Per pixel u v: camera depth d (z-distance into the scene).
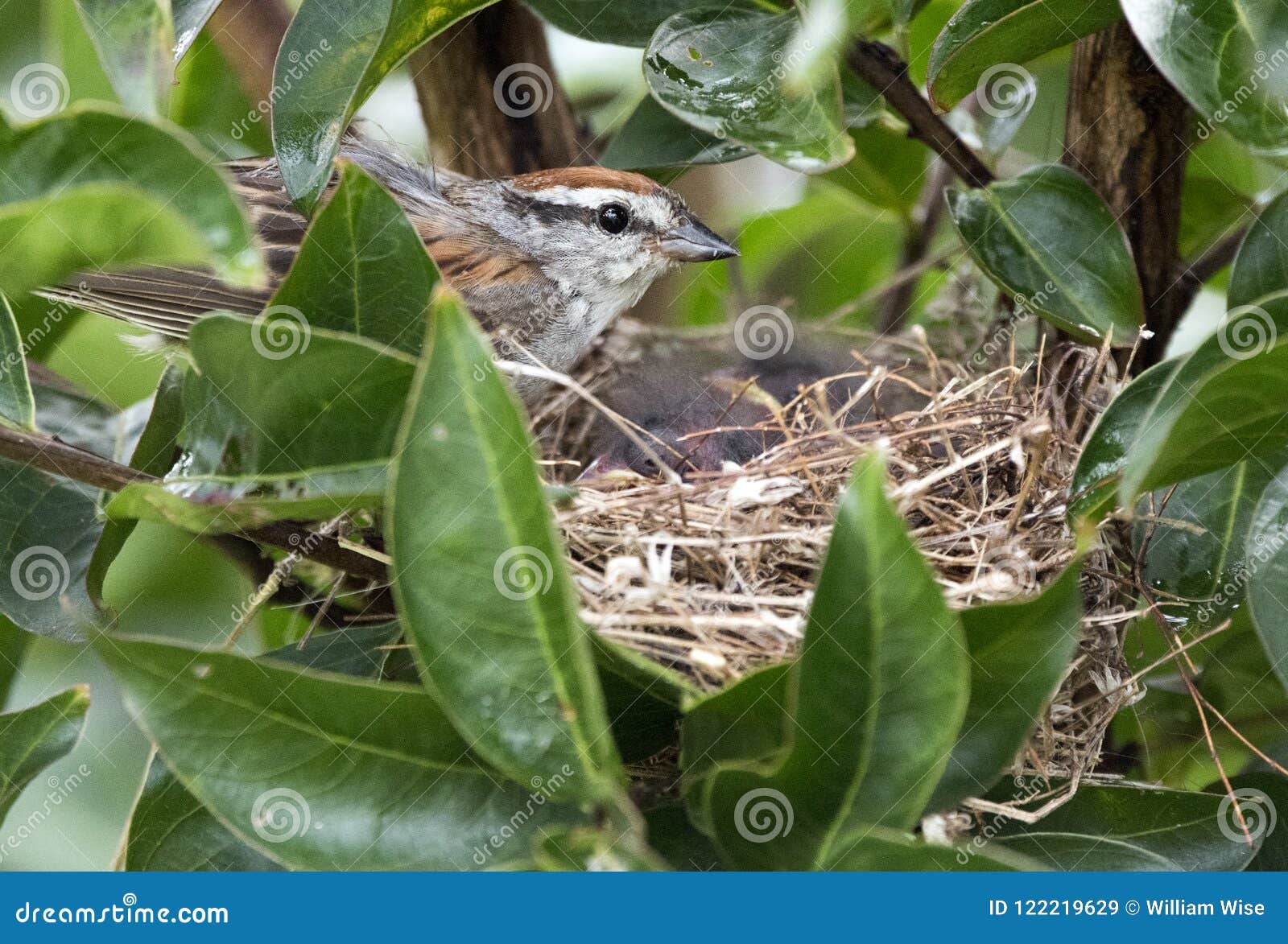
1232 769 4.91
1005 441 4.91
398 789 3.39
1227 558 4.52
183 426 3.61
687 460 6.38
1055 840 3.93
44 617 4.35
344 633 4.32
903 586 2.94
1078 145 4.91
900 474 5.26
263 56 6.22
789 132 3.92
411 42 3.97
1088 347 5.32
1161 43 3.36
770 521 4.90
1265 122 3.35
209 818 3.87
